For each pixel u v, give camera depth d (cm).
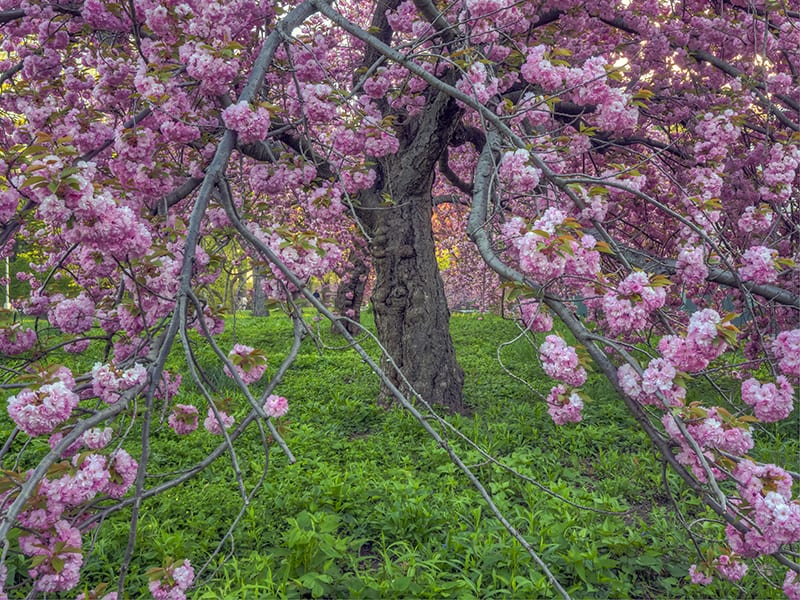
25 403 182
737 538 227
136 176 293
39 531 182
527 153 288
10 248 435
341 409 689
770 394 241
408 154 656
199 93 339
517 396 753
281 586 308
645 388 223
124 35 416
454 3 418
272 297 286
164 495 438
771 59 575
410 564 326
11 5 438
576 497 418
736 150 621
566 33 532
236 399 728
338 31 705
